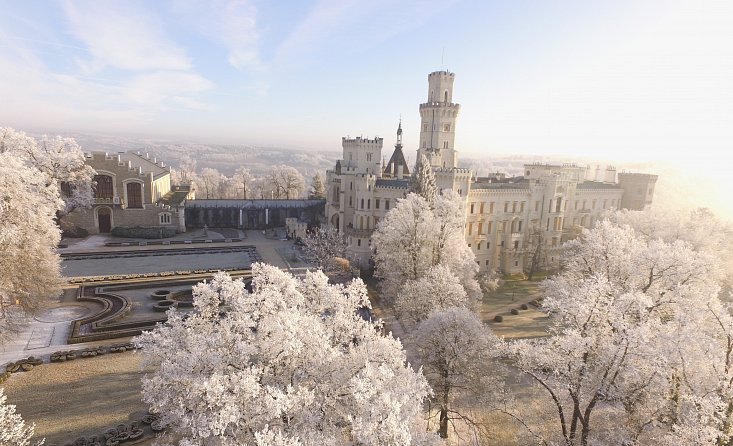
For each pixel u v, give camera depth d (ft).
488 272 289.74
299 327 80.89
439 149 347.56
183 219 382.63
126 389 137.90
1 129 275.80
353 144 346.13
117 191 361.10
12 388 135.03
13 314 163.02
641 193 358.84
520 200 307.58
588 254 175.22
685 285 132.77
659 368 93.66
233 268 276.82
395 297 206.59
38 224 162.09
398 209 219.20
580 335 105.40
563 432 103.19
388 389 77.10
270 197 631.97
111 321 184.65
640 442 99.96
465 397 136.15
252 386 68.33
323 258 266.98
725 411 91.71
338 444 72.33
